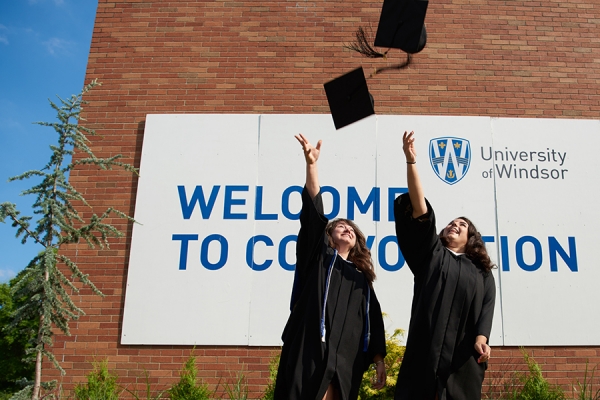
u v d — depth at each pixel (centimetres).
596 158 698
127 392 628
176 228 679
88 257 675
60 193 546
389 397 522
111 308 657
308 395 342
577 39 757
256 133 713
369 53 432
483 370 361
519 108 727
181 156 706
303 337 356
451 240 406
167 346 643
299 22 767
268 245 670
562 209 679
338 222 412
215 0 779
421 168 693
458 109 725
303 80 743
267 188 691
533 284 651
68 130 556
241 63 752
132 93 743
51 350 641
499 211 678
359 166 695
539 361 629
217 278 660
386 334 593
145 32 769
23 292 520
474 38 755
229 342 639
